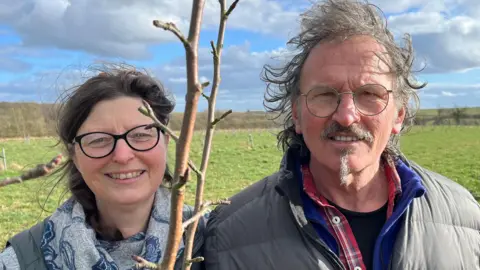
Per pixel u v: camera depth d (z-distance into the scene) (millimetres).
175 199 223
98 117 545
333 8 623
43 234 583
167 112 598
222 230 620
